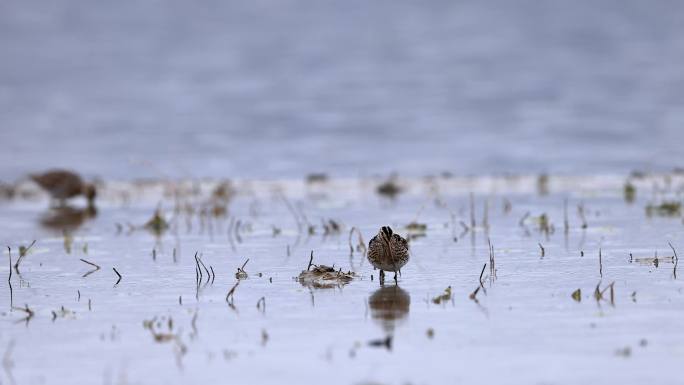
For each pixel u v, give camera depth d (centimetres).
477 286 2261
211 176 4869
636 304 2031
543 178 4419
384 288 2273
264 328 1920
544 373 1619
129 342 1841
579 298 2097
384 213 3619
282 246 2928
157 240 3105
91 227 3469
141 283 2386
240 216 3631
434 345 1781
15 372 1680
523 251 2719
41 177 4278
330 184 4553
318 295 2209
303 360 1712
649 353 1698
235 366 1688
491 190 4241
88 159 5362
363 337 1845
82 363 1720
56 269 2603
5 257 2830
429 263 2581
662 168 4747
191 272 2523
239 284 2348
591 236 2950
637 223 3195
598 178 4512
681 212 3422
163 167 5125
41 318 2033
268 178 4778
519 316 1962
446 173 4797
